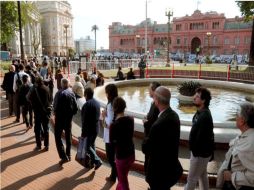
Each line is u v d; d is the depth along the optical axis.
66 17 117.38
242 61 50.94
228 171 3.12
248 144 2.85
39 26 85.94
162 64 38.50
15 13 37.78
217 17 83.56
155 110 4.67
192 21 88.25
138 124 7.84
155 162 3.72
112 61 30.33
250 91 18.77
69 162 6.57
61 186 5.40
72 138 7.91
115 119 4.47
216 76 26.02
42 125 7.25
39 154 7.02
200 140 4.04
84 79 13.91
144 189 5.36
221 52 84.19
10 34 40.38
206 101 4.10
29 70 11.20
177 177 3.84
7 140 8.00
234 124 7.50
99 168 6.26
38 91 7.04
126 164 4.45
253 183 2.83
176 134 3.68
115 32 109.25
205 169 4.37
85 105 5.75
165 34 94.56
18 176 5.80
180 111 11.75
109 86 5.39
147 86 20.61
